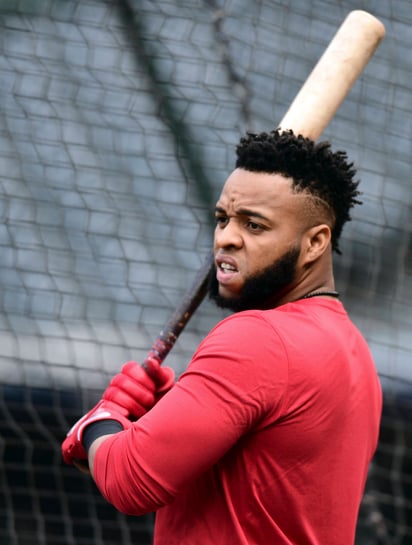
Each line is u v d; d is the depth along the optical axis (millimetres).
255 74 16203
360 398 6391
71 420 14727
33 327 14797
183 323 7242
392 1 16969
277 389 5879
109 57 16219
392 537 14352
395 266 15328
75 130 15781
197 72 16141
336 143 15766
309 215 6219
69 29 16328
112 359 14797
